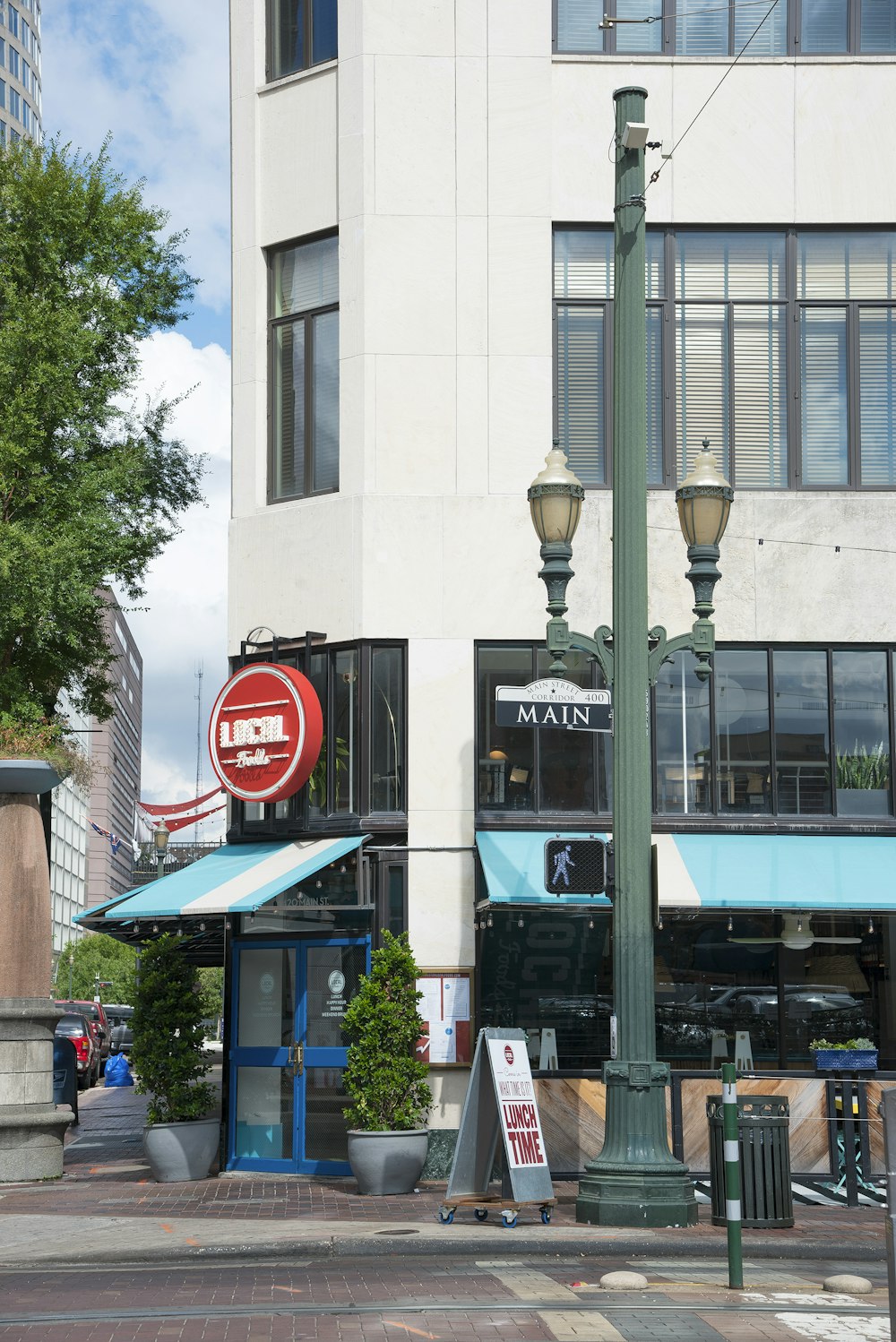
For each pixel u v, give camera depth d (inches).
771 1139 507.8
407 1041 608.4
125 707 6692.9
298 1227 504.1
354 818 677.9
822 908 619.8
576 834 674.2
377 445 700.7
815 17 735.1
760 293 726.5
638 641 540.4
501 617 692.1
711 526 546.0
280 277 754.2
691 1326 340.2
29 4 5580.7
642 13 732.0
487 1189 545.6
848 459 720.3
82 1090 1555.1
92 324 882.8
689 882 634.8
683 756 692.1
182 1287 407.2
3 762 716.7
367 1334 334.0
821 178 724.7
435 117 717.9
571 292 719.7
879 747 697.6
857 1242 473.1
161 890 674.2
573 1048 658.8
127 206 898.1
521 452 702.5
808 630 699.4
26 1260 455.8
